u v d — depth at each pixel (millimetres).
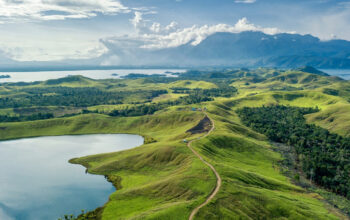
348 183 150000
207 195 103562
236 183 115000
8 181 164500
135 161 170875
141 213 96500
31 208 130500
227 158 170125
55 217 122062
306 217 99375
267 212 99125
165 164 156375
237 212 94812
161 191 117688
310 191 139750
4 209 129875
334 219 102312
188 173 125875
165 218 89438
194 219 88875
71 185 155250
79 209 127125
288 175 162625
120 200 120375
